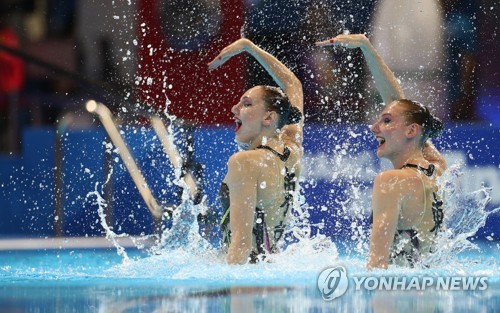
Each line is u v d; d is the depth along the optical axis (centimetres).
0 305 946
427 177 1452
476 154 2589
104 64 3119
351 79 2845
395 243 1426
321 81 2861
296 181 1595
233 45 1722
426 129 1475
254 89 1567
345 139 2589
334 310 897
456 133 2598
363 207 2556
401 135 1462
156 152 2639
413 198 1413
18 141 3055
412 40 2897
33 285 1175
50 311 888
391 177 1408
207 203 2200
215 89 2939
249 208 1464
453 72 2903
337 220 2562
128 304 940
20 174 2794
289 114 1588
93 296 1020
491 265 1474
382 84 1681
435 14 2886
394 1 2880
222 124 2927
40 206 2777
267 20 2909
